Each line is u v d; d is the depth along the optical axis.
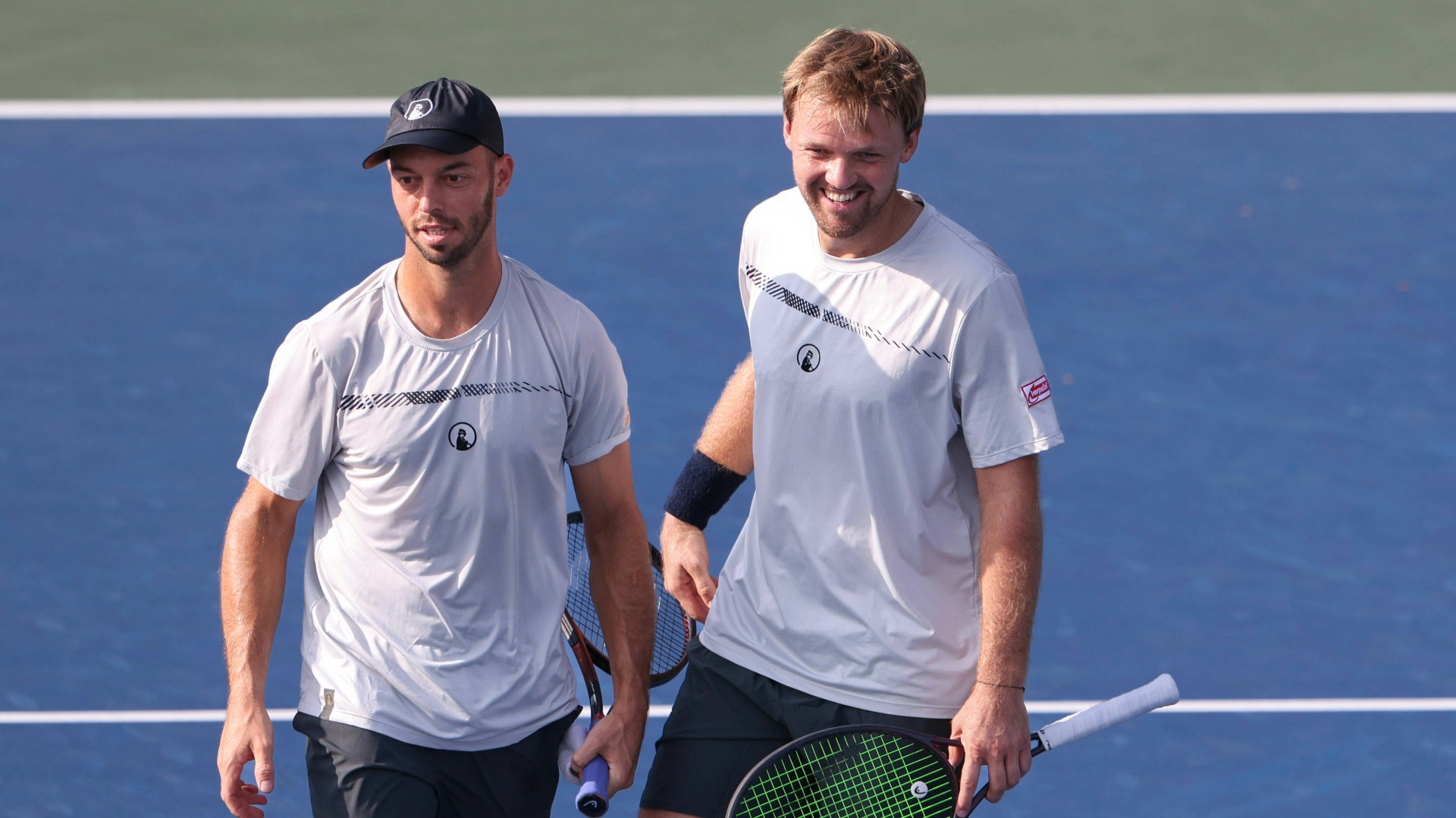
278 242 34.84
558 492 14.77
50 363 30.48
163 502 26.58
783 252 15.09
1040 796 20.34
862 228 13.98
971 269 14.12
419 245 13.59
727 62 43.03
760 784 14.30
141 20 45.09
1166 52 43.47
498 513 14.30
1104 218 35.88
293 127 39.62
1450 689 22.36
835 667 15.05
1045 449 14.12
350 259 34.19
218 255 34.34
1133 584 24.75
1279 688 22.39
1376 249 34.59
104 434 28.39
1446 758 20.92
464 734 14.42
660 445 27.81
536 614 14.91
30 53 43.16
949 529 14.78
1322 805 20.09
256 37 44.25
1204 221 35.75
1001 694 13.96
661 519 25.80
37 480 27.06
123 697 22.09
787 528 15.18
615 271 33.78
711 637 16.12
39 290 32.91
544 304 14.44
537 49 43.81
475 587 14.43
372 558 14.42
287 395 14.20
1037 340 31.52
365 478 14.25
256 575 14.53
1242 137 39.19
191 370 30.36
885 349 14.29
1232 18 45.31
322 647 14.70
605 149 38.78
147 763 20.75
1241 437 28.50
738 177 37.62
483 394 14.06
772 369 14.91
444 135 13.20
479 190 13.59
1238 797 20.28
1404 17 45.16
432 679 14.36
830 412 14.59
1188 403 29.48
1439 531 25.95
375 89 41.53
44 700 21.98
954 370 14.20
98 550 25.34
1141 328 31.86
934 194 36.81
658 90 41.59
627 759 15.23
